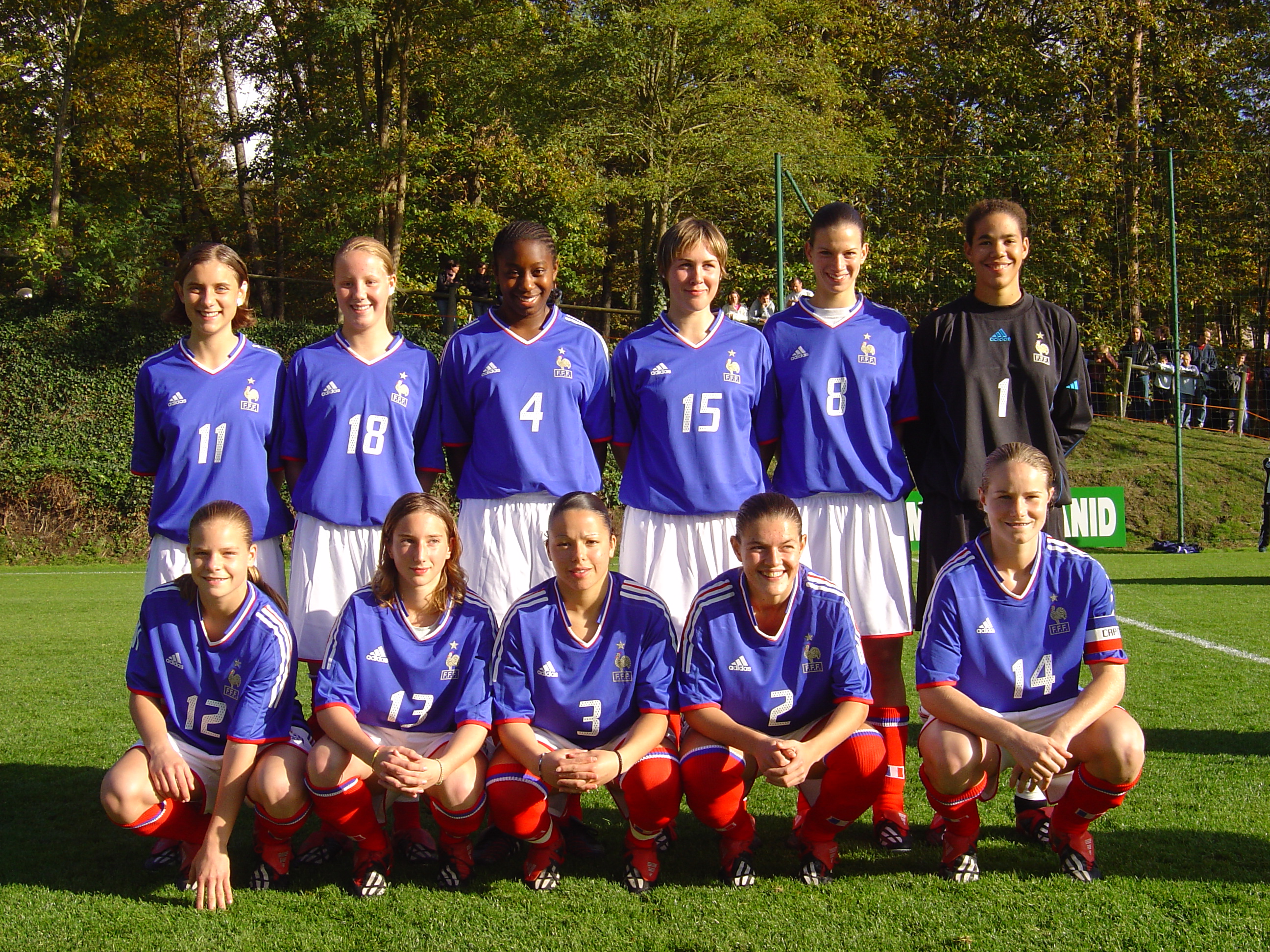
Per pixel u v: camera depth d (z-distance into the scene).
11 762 4.20
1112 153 20.83
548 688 3.11
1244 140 23.20
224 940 2.58
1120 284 20.91
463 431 3.83
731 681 3.11
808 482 3.65
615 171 20.05
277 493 3.71
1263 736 4.29
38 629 7.66
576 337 3.79
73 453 14.91
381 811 3.28
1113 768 2.81
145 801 2.93
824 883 2.94
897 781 3.40
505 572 3.64
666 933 2.59
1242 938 2.48
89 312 15.68
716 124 17.47
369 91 19.70
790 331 3.78
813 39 19.66
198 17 18.84
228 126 21.03
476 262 19.92
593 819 3.63
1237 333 22.72
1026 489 2.96
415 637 3.13
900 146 21.41
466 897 2.87
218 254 3.59
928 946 2.47
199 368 3.63
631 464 3.74
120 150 19.80
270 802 2.89
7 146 17.97
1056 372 3.76
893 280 19.30
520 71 17.41
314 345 3.75
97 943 2.56
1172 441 15.61
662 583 3.62
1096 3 21.66
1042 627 3.08
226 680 3.05
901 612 3.67
